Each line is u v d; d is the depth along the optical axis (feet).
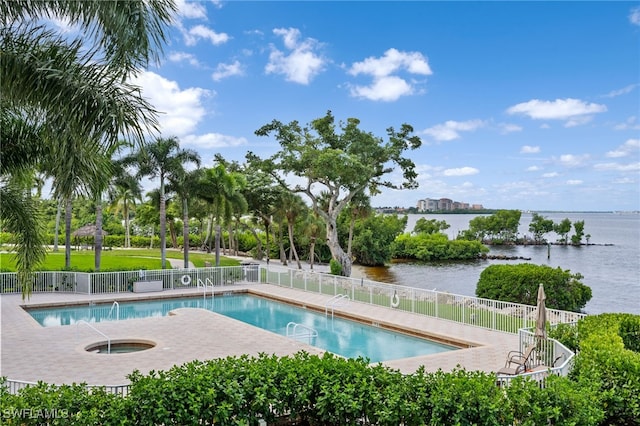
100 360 38.04
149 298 72.79
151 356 39.42
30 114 23.52
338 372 19.80
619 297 98.07
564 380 19.80
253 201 128.77
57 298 68.49
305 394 18.71
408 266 175.73
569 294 64.23
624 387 21.80
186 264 97.35
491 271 69.51
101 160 25.96
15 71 21.99
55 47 22.70
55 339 44.86
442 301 55.06
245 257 165.99
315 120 97.86
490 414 16.97
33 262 32.86
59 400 16.48
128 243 190.70
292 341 45.06
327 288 72.49
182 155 93.30
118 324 51.83
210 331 48.73
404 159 103.65
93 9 20.52
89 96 21.29
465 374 20.02
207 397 17.39
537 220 295.89
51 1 22.02
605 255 216.74
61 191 24.89
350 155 94.32
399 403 17.57
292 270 79.82
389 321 54.03
